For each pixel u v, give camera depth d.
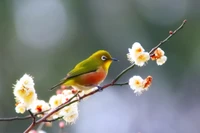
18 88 6.14
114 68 19.14
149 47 19.36
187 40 19.41
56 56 18.25
